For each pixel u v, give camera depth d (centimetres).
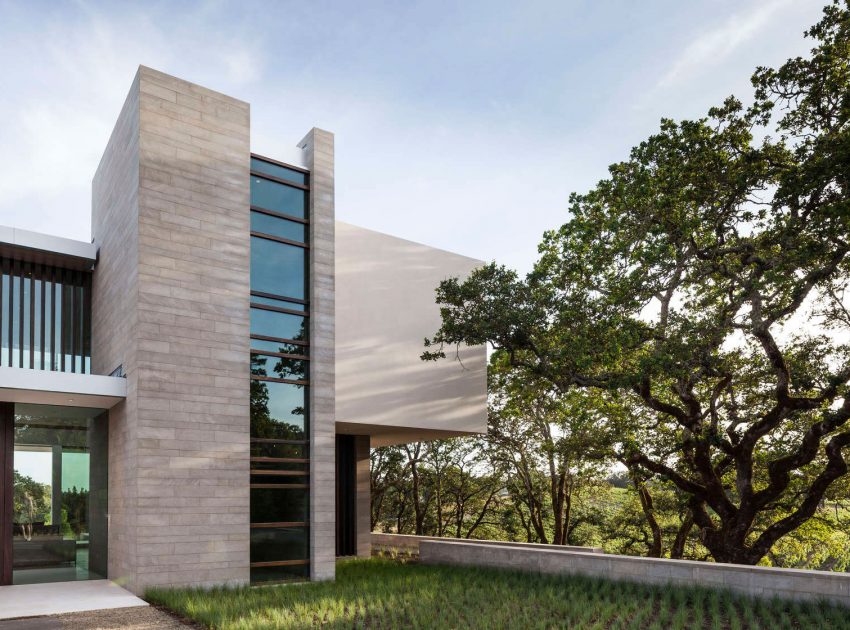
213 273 1328
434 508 3494
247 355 1353
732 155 1544
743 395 1897
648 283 1538
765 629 867
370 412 1697
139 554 1157
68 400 1300
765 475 1995
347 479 2062
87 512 1417
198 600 1037
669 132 1536
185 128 1334
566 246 1669
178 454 1229
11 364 1531
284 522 1372
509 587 1241
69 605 1067
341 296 1675
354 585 1287
